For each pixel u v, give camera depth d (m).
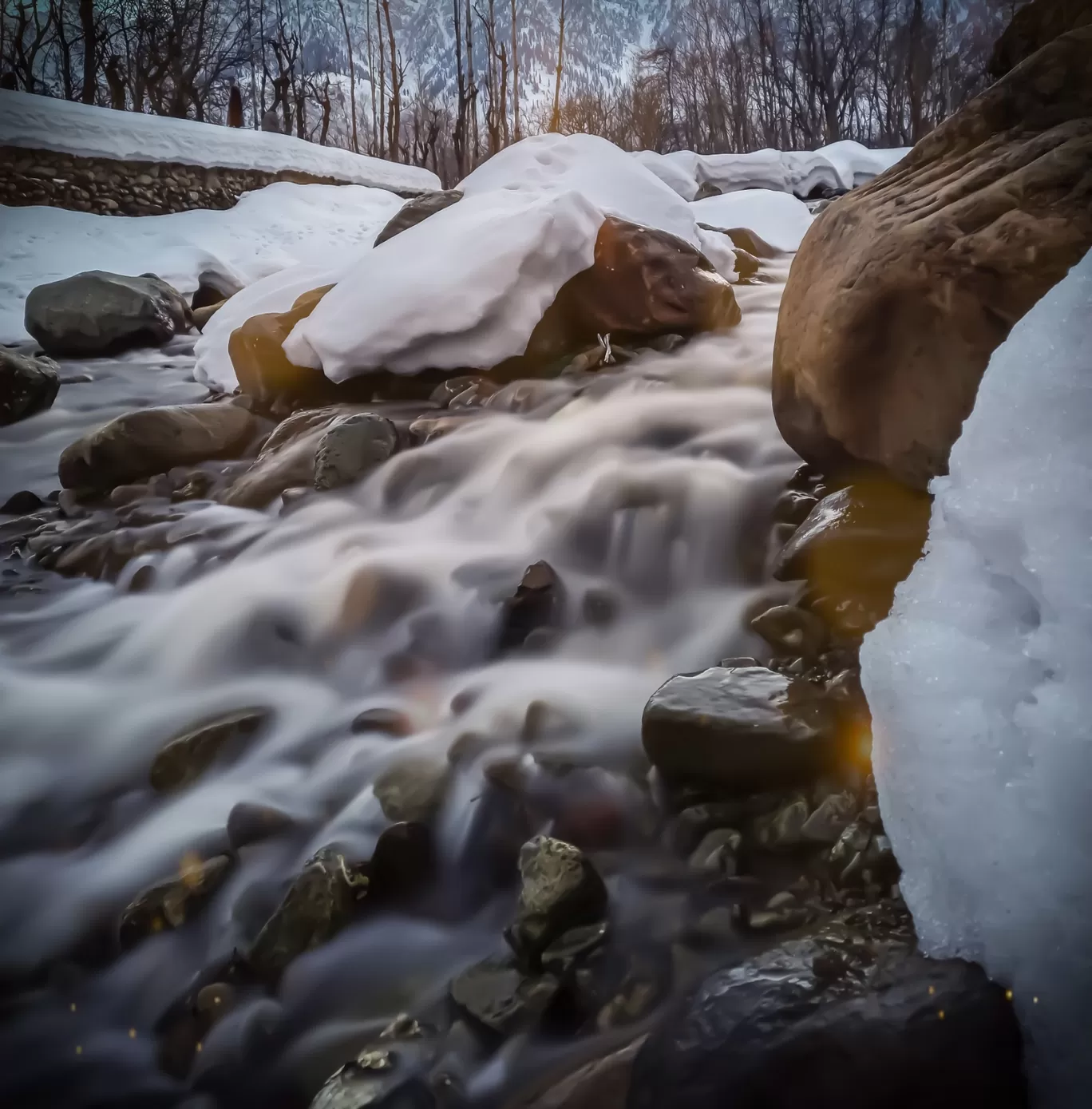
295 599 3.00
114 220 14.60
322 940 1.66
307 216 16.86
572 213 4.53
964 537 1.31
